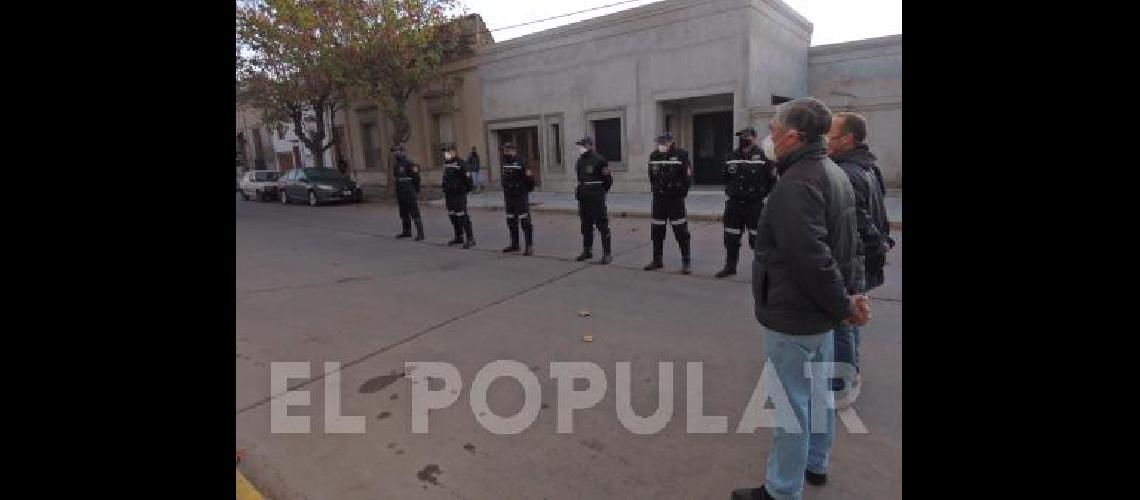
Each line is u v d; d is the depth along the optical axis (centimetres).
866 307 216
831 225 206
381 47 1539
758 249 223
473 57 1830
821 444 249
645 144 1498
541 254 816
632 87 1495
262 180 2122
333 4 1493
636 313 511
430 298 591
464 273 708
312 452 298
